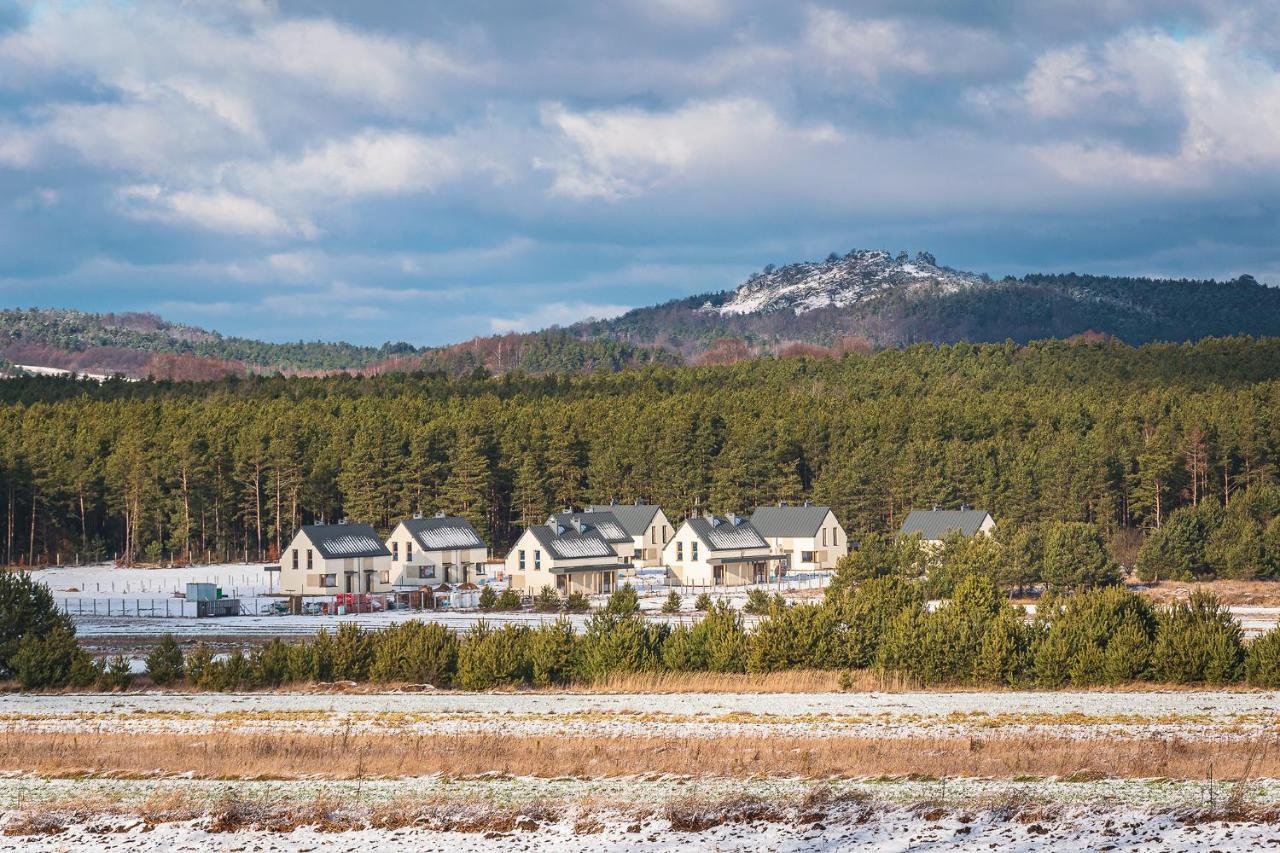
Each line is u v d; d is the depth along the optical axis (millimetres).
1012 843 74000
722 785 88000
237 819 83438
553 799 85500
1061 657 129750
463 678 135000
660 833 78312
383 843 78500
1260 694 122875
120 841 80500
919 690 129250
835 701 121250
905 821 78562
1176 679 129625
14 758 100125
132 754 100562
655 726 108375
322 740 104312
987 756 93688
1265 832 73562
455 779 91562
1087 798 81688
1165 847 71750
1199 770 88062
